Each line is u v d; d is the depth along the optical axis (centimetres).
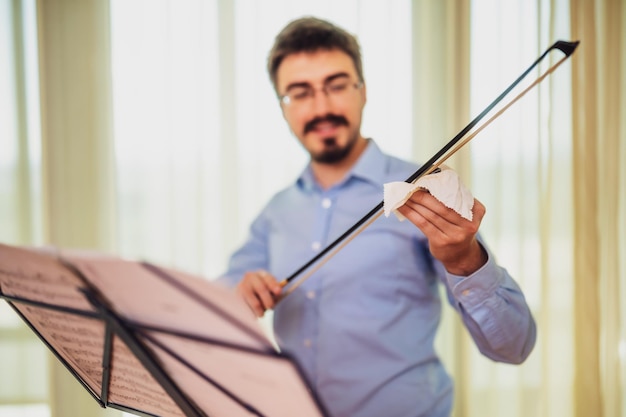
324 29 97
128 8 156
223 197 159
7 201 160
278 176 159
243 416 61
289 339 99
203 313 49
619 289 158
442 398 97
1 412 164
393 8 156
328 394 96
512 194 158
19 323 162
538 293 159
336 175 103
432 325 97
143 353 56
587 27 151
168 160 159
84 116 158
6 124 158
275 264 105
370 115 158
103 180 159
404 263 94
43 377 164
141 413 72
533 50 156
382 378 93
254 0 156
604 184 156
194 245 161
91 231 160
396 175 99
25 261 52
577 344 155
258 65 157
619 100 155
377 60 157
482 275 74
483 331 77
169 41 157
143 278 48
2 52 156
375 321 93
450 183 66
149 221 161
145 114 158
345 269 95
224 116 158
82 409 160
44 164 156
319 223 101
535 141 156
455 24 155
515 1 155
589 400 154
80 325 60
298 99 99
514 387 161
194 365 56
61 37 156
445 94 158
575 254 154
